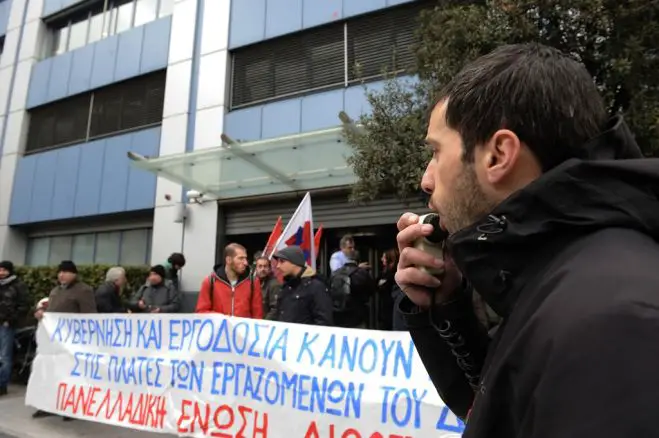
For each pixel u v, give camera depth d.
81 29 13.11
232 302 5.14
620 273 0.61
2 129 13.46
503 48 0.94
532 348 0.63
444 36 4.77
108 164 11.25
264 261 6.26
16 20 14.10
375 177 5.34
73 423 5.59
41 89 13.06
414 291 1.26
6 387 7.25
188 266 9.52
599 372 0.54
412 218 1.29
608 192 0.71
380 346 3.25
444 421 2.91
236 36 10.09
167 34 11.02
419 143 5.02
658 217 0.70
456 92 0.92
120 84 11.76
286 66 9.59
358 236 8.58
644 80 4.16
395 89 5.90
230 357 3.93
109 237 11.48
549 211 0.75
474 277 0.85
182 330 4.28
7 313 7.20
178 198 9.95
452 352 1.27
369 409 3.17
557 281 0.68
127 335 4.63
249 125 9.57
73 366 4.98
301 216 6.21
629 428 0.51
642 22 4.21
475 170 0.88
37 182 12.41
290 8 9.61
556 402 0.56
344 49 9.04
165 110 10.52
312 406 3.41
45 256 12.51
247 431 3.70
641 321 0.55
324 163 7.75
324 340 3.48
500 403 0.70
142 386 4.42
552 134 0.80
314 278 4.42
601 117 0.84
